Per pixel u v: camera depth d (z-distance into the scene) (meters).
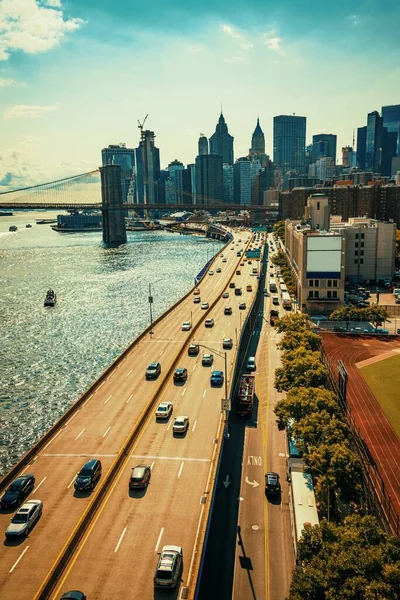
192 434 75.06
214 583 52.06
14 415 107.25
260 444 81.00
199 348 119.81
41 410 109.50
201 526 54.03
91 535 52.97
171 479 63.16
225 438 79.12
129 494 60.25
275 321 147.62
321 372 89.75
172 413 82.69
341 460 58.78
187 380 97.94
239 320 148.12
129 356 113.81
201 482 62.44
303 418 71.62
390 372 113.62
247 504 65.19
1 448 93.88
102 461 67.56
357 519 48.50
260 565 54.47
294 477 62.84
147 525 54.41
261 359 124.88
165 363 108.38
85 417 81.50
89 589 45.72
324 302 171.50
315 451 62.47
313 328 152.38
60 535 52.97
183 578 46.75
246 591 50.91
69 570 48.09
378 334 146.88
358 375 113.19
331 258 170.25
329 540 47.12
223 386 94.38
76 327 176.62
